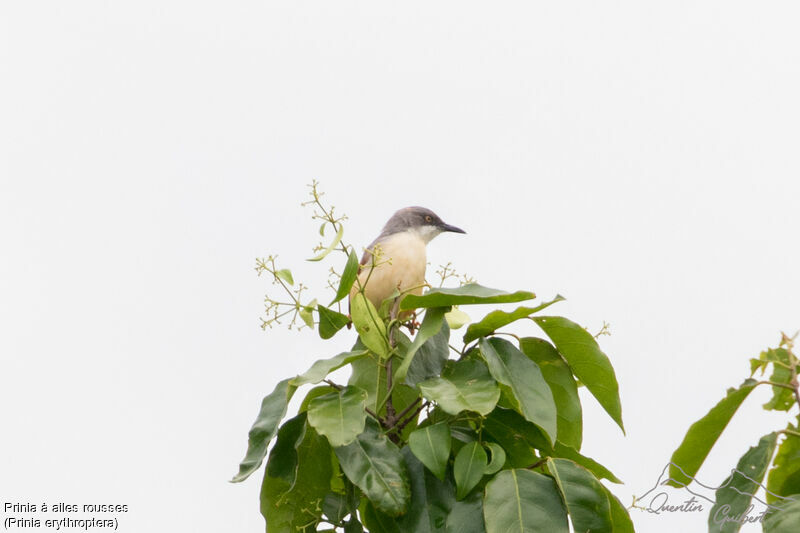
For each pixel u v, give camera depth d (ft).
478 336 32.55
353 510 31.35
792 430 28.68
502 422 31.30
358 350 34.58
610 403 33.22
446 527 28.40
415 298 30.63
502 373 30.66
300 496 32.09
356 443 29.99
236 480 29.50
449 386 30.32
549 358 33.32
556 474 27.99
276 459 31.83
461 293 30.22
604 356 32.55
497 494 27.73
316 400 30.55
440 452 28.58
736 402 28.09
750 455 27.99
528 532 26.96
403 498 28.86
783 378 29.32
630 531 28.48
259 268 32.17
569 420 32.78
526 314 31.09
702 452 29.22
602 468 30.66
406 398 34.55
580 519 27.04
